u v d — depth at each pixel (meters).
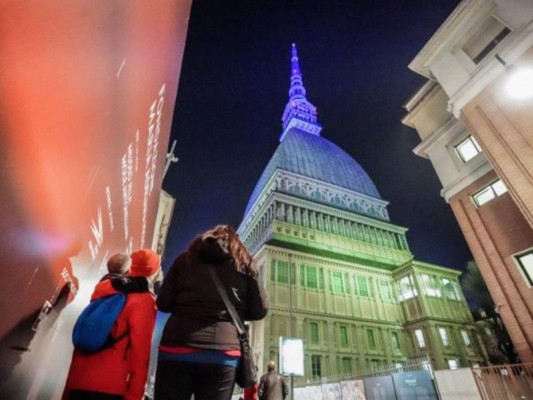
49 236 2.34
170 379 1.84
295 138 93.06
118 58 3.10
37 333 2.67
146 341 2.21
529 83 8.67
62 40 1.83
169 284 2.27
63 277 3.00
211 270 2.18
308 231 54.94
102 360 2.12
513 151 11.34
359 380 14.11
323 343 40.28
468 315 46.12
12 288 1.90
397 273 51.62
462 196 15.63
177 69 8.99
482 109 12.75
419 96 19.23
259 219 62.06
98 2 2.23
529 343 11.43
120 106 3.77
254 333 41.09
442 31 15.11
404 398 11.29
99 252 4.59
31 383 2.78
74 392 2.04
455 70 14.58
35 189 1.92
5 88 1.39
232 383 1.91
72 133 2.35
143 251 2.66
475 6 13.81
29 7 1.45
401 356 43.34
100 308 2.22
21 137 1.62
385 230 64.12
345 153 100.31
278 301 41.31
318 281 46.34
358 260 52.31
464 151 16.23
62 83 1.97
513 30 12.17
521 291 12.20
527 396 8.62
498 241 13.56
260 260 48.66
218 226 2.50
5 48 1.34
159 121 8.51
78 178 2.73
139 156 6.66
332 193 68.81
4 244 1.67
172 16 5.91
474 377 9.45
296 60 153.25
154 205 14.42
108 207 4.62
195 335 1.89
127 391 2.04
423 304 44.97
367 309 46.53
